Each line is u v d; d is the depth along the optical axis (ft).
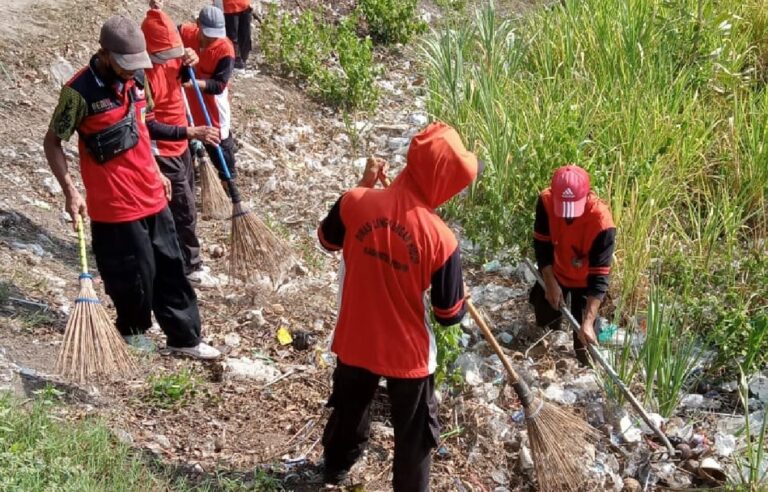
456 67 29.84
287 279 22.16
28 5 30.83
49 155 16.10
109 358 15.49
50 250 21.45
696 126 27.30
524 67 32.40
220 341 19.44
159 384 17.13
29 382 16.34
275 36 34.81
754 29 34.19
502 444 17.13
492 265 23.70
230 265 19.66
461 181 13.44
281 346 19.67
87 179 16.63
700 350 20.75
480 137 26.63
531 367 19.92
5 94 26.53
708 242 23.58
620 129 26.50
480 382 18.80
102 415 16.11
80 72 16.05
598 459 17.08
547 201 18.12
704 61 30.48
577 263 18.33
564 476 15.33
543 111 27.40
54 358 17.26
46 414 15.34
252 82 32.30
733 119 27.27
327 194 26.99
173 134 18.97
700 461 17.46
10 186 23.17
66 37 29.81
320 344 19.90
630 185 25.03
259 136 29.30
